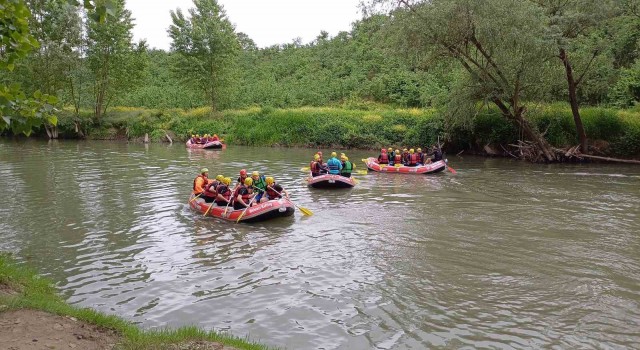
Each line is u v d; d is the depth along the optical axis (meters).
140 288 8.46
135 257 10.12
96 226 12.49
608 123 28.02
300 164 26.17
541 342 6.71
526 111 27.48
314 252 10.55
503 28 22.48
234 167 24.70
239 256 10.25
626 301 8.09
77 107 42.84
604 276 9.23
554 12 24.20
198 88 45.31
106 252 10.42
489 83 24.86
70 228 12.27
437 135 32.47
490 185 19.44
